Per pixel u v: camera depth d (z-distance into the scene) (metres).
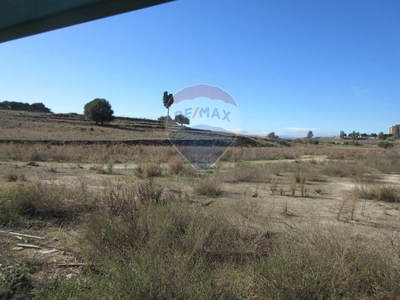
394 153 29.80
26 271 3.43
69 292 2.84
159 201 5.41
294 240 3.79
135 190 6.13
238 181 11.84
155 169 12.58
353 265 3.28
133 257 3.19
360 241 4.01
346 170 14.77
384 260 3.29
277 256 3.30
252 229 4.62
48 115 63.94
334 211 6.98
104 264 3.16
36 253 4.04
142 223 4.12
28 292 3.03
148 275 2.75
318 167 16.16
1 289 2.90
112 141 35.12
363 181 12.26
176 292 2.65
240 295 2.92
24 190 6.13
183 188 8.99
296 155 29.45
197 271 2.95
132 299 2.63
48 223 5.41
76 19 1.49
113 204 5.43
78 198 6.12
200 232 3.99
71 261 3.81
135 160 19.86
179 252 3.44
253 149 31.36
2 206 5.56
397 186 10.82
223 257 3.88
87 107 56.34
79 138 36.34
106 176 11.94
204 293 2.68
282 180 12.54
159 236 3.84
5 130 38.28
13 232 4.83
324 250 3.42
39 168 14.21
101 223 4.12
